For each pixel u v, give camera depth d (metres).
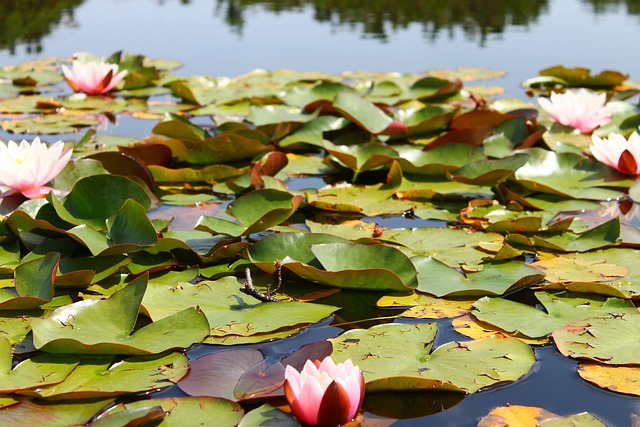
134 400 1.55
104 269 2.17
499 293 2.05
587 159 3.11
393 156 3.18
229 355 1.72
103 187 2.48
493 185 2.92
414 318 1.95
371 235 2.48
